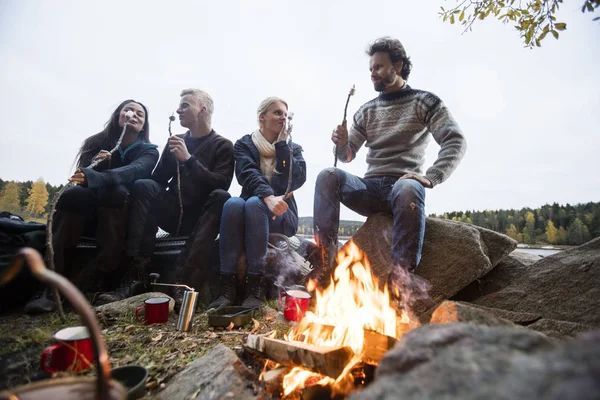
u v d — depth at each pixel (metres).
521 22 2.12
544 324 1.52
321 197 2.43
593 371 0.44
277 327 1.98
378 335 1.29
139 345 1.64
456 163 2.35
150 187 2.62
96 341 0.65
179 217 2.86
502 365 0.56
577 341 0.54
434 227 2.42
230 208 2.49
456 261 2.17
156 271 2.93
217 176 2.84
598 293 1.69
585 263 1.90
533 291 1.90
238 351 1.59
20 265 0.61
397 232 2.05
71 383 0.74
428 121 2.58
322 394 1.20
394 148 2.64
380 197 2.54
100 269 2.47
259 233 2.46
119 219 2.51
